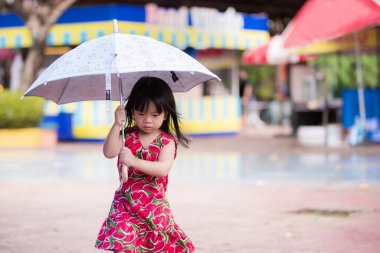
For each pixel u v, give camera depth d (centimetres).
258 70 4247
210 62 3150
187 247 563
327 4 1831
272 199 1154
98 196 1206
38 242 838
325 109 2320
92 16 2480
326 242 827
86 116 2498
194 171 1577
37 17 2392
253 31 2886
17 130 2334
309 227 917
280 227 920
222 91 3281
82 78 600
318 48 2109
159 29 2522
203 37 2677
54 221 974
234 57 3100
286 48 1864
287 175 1476
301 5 3572
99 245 545
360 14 1753
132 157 541
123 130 552
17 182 1399
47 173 1555
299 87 2973
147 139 557
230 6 3403
